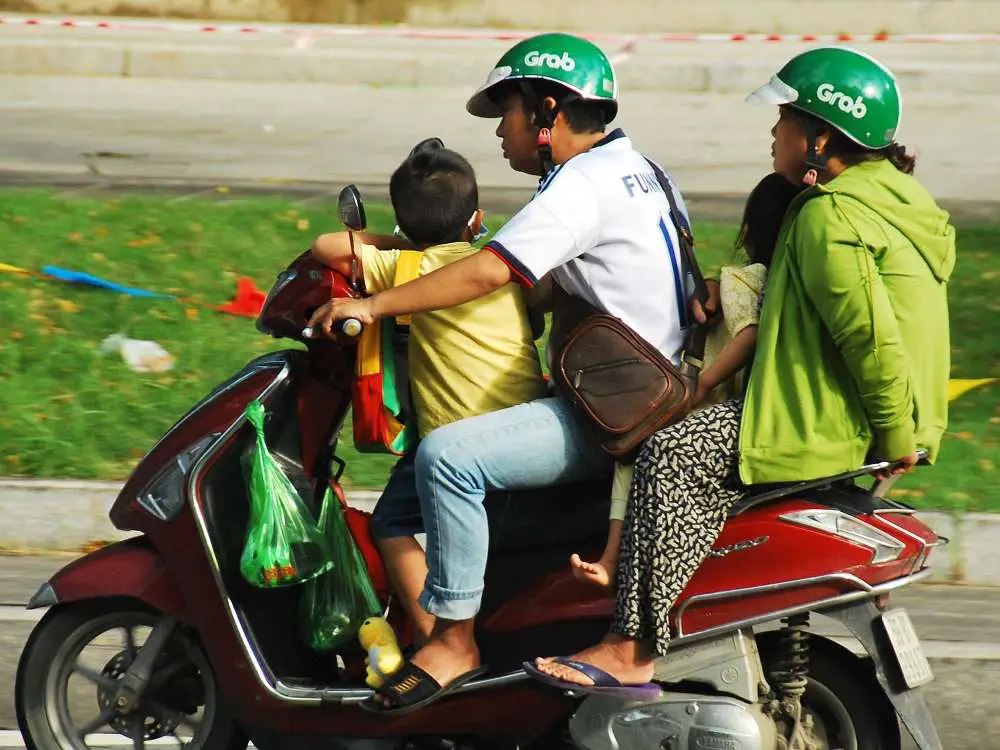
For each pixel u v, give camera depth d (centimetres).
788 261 1354
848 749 1467
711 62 6234
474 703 1445
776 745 1434
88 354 2716
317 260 1439
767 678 1449
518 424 1396
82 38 6631
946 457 2442
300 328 1441
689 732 1400
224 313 2952
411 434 1469
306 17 7581
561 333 1402
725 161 4784
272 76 6256
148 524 1467
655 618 1353
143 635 1867
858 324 1302
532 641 1453
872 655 1388
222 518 1449
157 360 2703
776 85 1379
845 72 1359
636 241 1391
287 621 1489
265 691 1450
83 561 1507
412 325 1443
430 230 1444
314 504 1492
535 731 1457
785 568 1376
